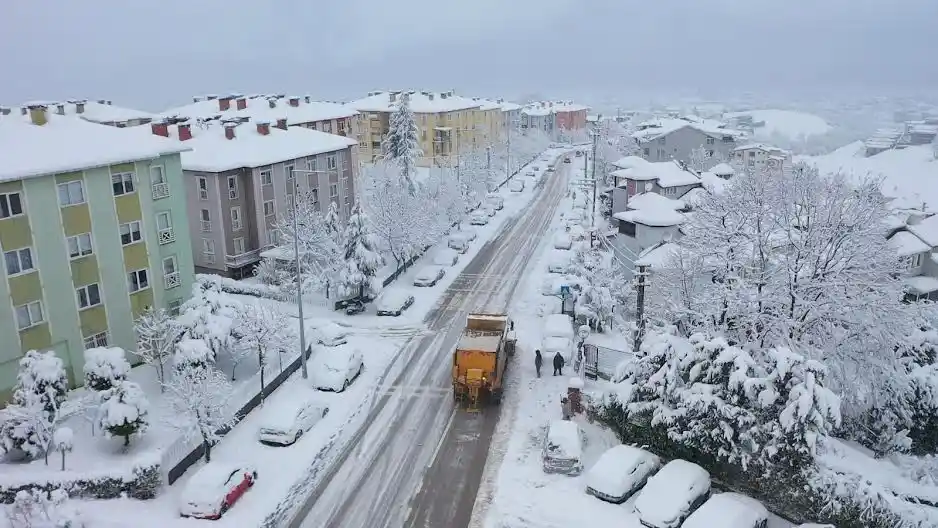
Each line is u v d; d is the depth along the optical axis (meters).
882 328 28.48
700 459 23.00
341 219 59.50
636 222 49.56
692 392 22.70
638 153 114.69
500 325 32.91
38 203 28.92
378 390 31.14
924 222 52.25
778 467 20.88
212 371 27.83
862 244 29.02
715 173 74.19
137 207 33.47
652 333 29.44
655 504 20.72
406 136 77.00
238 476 22.50
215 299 32.41
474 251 59.00
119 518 21.11
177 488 23.12
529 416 28.47
